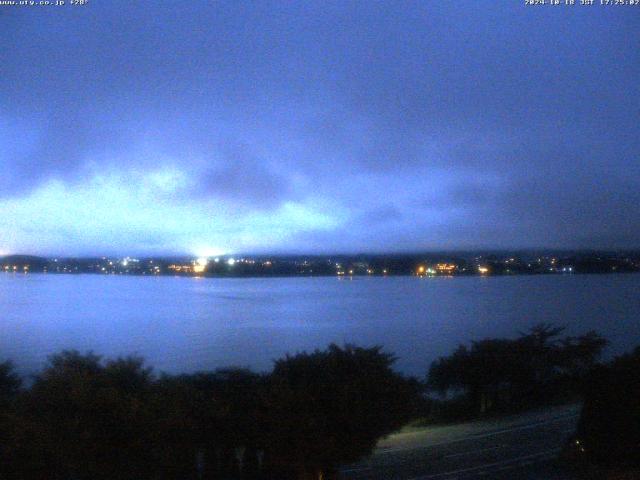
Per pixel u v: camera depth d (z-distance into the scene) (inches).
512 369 1112.2
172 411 431.5
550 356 1136.8
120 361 469.7
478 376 1109.7
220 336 2209.6
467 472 584.1
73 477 402.6
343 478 572.4
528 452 672.4
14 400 426.9
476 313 2699.3
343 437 486.0
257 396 506.9
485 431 823.1
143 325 2561.5
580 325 2003.0
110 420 403.9
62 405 407.8
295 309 3100.4
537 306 2810.0
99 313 3002.0
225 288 4530.0
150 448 410.9
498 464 613.3
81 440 390.3
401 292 3895.2
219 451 502.6
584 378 566.6
